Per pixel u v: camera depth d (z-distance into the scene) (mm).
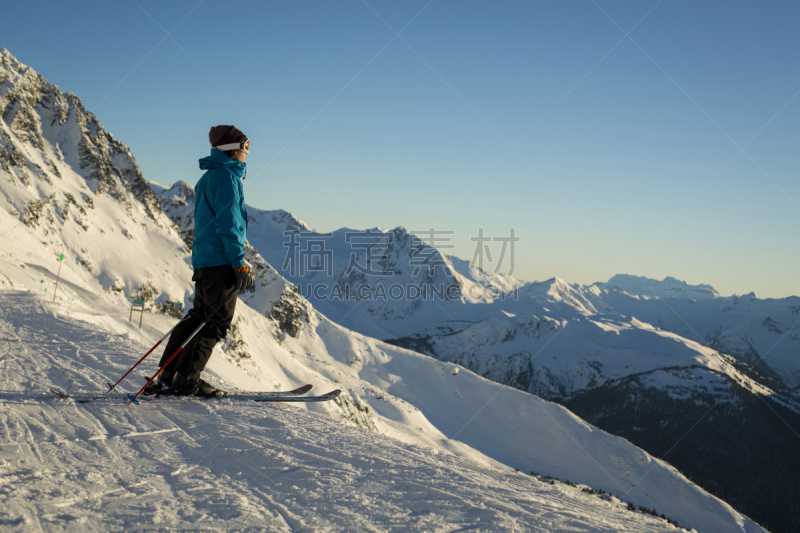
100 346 7020
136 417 3625
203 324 4336
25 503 1802
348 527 1839
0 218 88000
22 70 197500
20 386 4270
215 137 4398
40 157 180375
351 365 196250
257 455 2859
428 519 1975
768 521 161375
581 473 127812
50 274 62500
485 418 159125
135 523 1750
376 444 3477
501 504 2244
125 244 177750
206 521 1826
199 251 4383
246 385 43812
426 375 195000
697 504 116438
